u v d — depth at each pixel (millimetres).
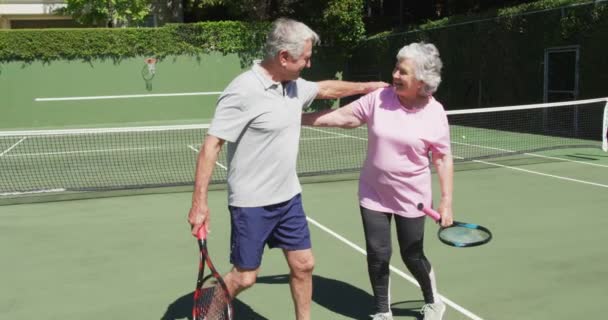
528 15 14391
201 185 2840
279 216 3023
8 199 7656
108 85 20031
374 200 3336
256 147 2887
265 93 2842
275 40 2775
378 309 3430
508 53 15148
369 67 21625
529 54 14477
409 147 3139
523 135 13922
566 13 13219
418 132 3133
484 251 5027
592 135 12812
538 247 5105
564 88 13531
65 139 15984
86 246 5406
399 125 3154
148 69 20297
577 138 13078
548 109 14008
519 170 9102
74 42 19438
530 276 4383
